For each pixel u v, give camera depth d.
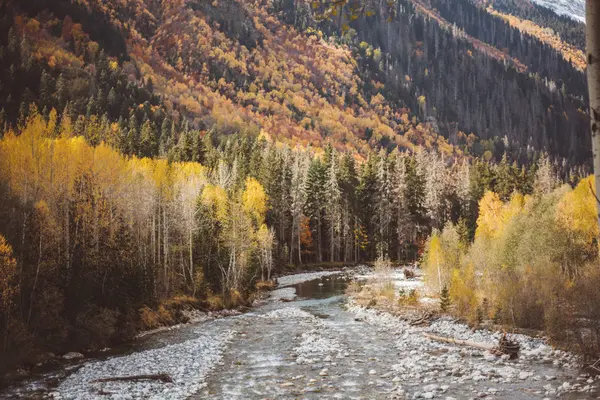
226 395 15.43
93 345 24.41
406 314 32.12
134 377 17.78
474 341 22.97
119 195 38.56
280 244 83.75
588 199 40.50
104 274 30.66
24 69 158.00
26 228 27.14
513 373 16.81
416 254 88.69
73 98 151.88
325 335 26.55
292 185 87.12
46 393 16.23
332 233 88.75
